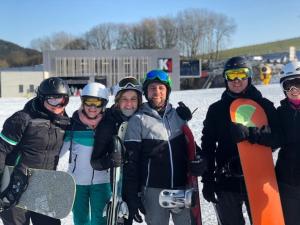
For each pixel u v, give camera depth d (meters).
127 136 3.54
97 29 90.81
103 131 3.67
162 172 3.50
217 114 3.72
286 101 3.54
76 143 3.83
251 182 3.45
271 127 3.55
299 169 3.45
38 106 3.61
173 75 55.88
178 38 84.25
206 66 66.75
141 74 55.25
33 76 54.22
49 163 3.63
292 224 3.54
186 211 3.60
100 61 54.38
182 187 3.61
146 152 3.50
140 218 3.55
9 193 3.54
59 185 3.46
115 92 3.95
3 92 53.84
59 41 97.31
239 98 3.66
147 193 3.57
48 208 3.48
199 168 3.45
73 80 54.16
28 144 3.54
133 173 3.48
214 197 3.76
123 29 89.00
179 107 3.70
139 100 3.88
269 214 3.40
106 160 3.61
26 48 102.75
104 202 3.93
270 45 83.94
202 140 3.81
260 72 38.38
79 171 3.86
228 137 3.65
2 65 99.38
